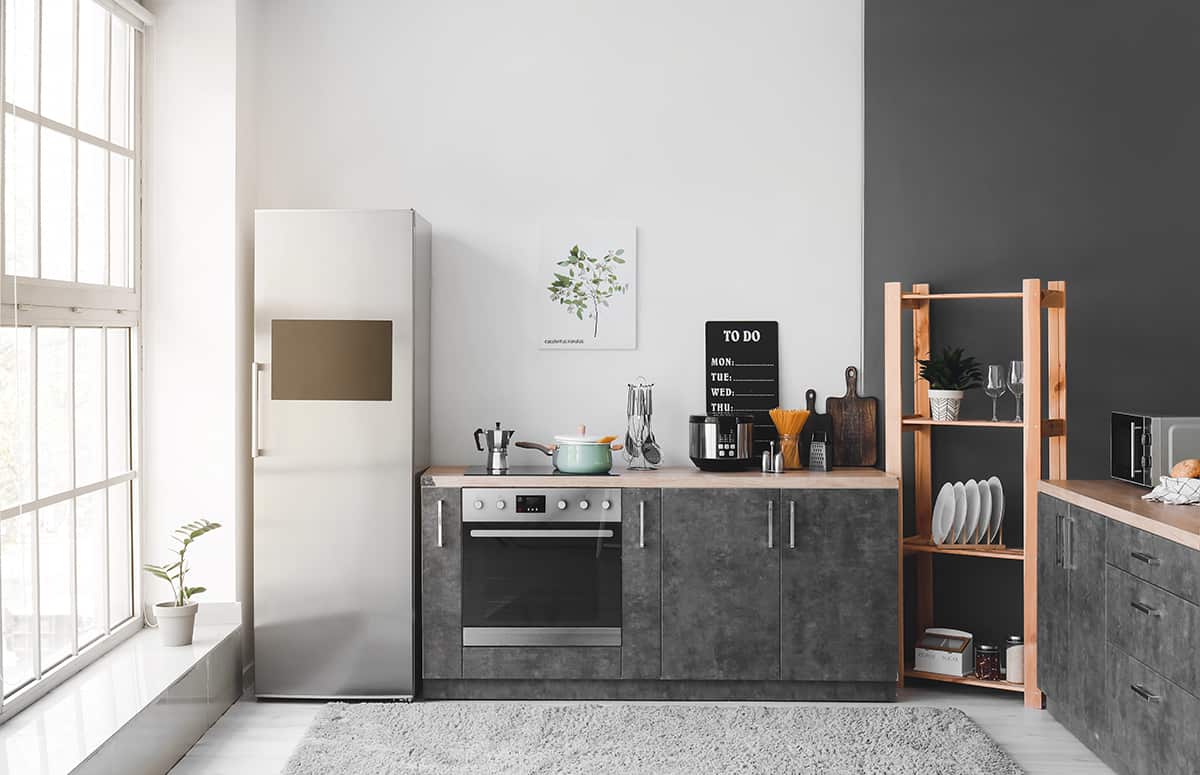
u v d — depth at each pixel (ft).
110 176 12.73
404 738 11.85
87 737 9.60
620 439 14.92
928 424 13.91
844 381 14.92
